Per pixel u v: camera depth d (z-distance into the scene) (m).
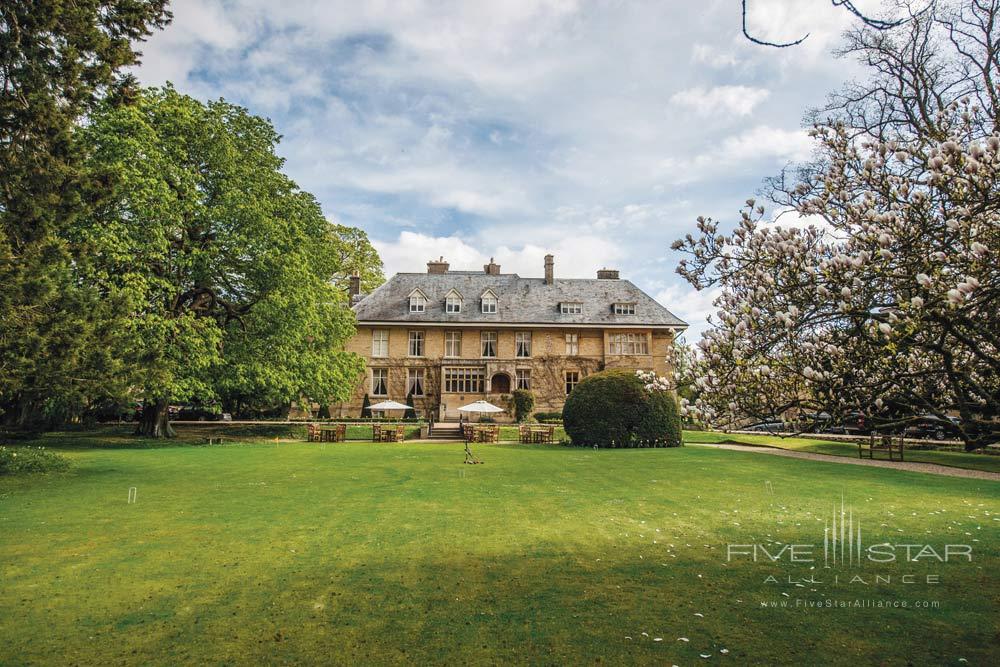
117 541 7.72
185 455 19.69
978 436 4.96
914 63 17.98
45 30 10.84
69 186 11.63
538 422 38.09
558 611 5.31
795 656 4.40
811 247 5.64
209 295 25.91
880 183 5.19
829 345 5.13
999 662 4.28
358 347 40.72
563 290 43.66
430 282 43.88
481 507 10.12
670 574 6.37
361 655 4.44
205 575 6.32
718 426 5.92
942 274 4.43
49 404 20.39
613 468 16.02
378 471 15.30
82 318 12.44
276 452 21.08
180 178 23.33
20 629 4.90
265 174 26.47
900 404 5.41
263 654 4.45
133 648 4.55
